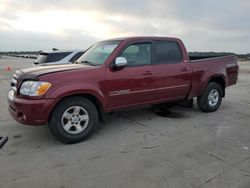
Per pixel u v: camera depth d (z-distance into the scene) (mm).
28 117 3963
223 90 6586
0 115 6113
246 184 2979
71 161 3613
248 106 7117
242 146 4141
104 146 4168
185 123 5418
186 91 5727
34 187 2943
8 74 17734
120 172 3275
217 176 3156
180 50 5590
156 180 3068
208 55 7145
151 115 6062
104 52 4922
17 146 4176
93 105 4457
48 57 8859
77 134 4297
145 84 4992
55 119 4121
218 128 5082
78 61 5363
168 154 3824
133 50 4906
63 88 4051
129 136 4633
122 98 4766
